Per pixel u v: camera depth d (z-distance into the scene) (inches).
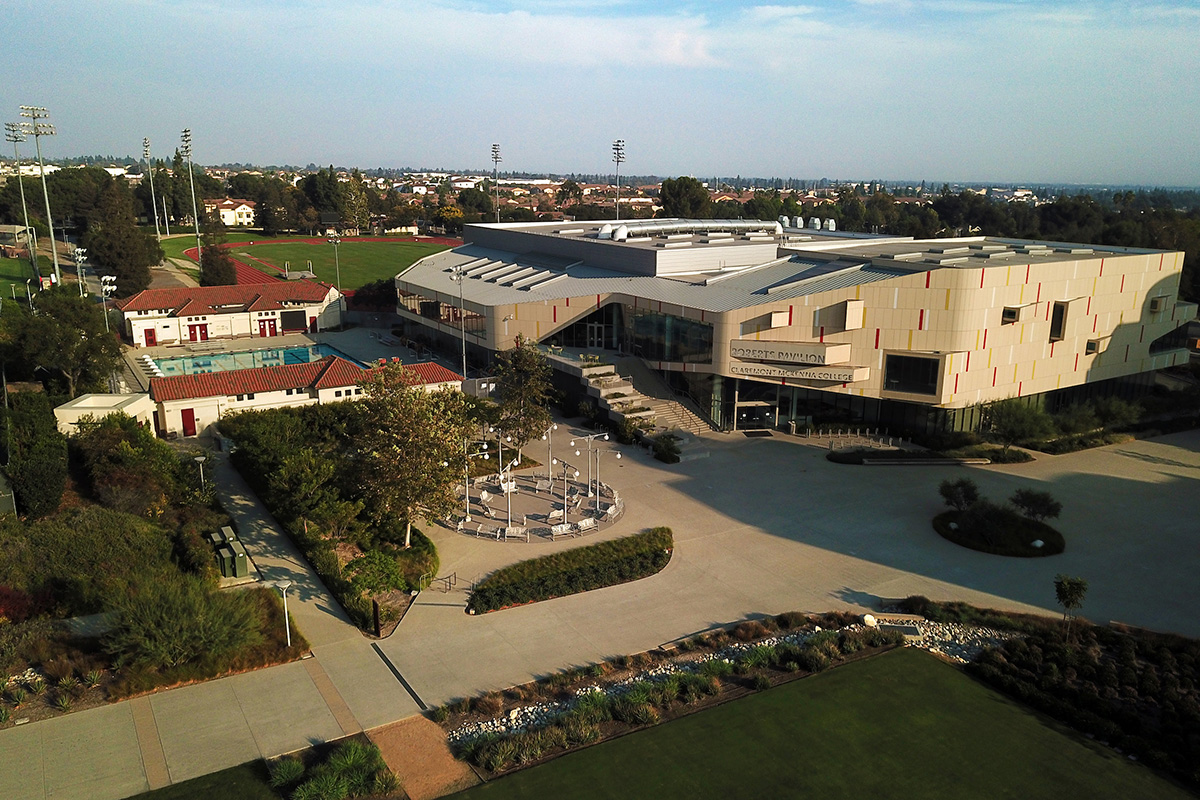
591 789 1018.7
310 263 6245.1
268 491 1924.2
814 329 2454.5
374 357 3587.6
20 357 2805.1
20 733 1118.4
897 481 2164.1
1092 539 1804.9
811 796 1005.8
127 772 1045.2
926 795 1010.7
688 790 1015.6
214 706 1190.3
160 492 1815.9
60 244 6643.7
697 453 2374.5
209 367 3388.3
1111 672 1272.1
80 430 2091.5
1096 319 2659.9
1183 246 4554.6
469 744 1093.8
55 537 1529.3
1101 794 1015.0
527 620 1454.2
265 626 1395.2
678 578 1620.3
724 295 2659.9
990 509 1814.7
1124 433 2591.0
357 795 1004.6
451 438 1675.7
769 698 1217.4
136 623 1235.9
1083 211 7062.0
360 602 1459.2
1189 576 1631.4
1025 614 1473.9
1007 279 2363.4
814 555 1724.9
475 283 3479.3
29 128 4121.6
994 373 2442.2
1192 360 3501.5
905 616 1473.9
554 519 1877.5
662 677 1277.1
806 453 2385.6
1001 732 1139.9
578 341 3014.3
